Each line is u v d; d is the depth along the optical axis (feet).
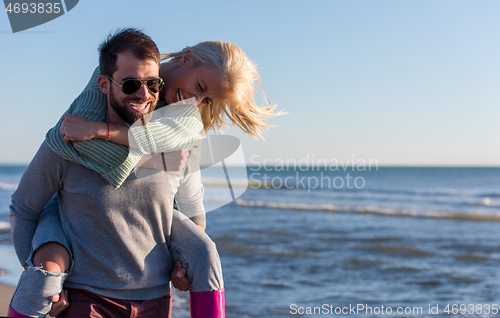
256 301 24.67
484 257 42.29
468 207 96.68
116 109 5.48
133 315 5.91
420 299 26.76
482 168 431.84
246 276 31.22
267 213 83.35
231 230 58.34
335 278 31.83
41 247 5.43
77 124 5.17
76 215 5.62
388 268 36.17
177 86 6.11
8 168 329.11
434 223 71.26
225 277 30.78
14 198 5.71
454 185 178.19
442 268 36.76
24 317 5.22
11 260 23.34
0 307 14.49
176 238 6.43
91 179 5.50
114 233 5.62
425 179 225.56
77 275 5.65
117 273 5.73
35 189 5.56
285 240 50.21
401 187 164.25
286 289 27.86
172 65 6.30
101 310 5.67
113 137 5.29
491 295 28.19
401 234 58.13
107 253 5.68
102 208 5.52
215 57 6.09
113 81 5.38
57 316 5.64
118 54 5.32
